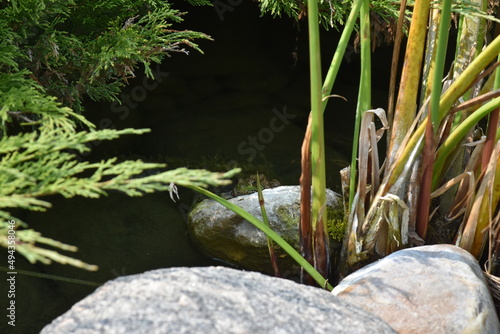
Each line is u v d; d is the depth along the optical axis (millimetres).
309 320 1193
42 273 2201
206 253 2453
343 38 1807
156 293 1204
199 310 1152
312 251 2039
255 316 1163
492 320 1559
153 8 2619
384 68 3719
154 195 2689
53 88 2148
